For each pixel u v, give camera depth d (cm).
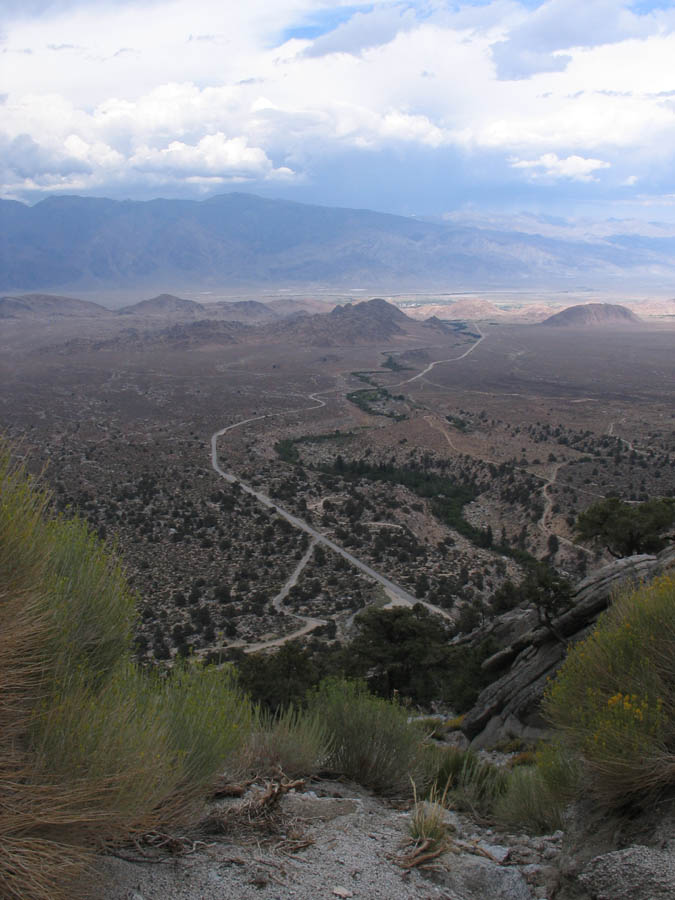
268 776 664
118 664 557
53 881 354
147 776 427
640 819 510
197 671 654
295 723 778
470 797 776
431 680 2873
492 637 3144
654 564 2067
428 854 503
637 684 562
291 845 495
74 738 405
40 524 470
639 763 512
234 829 510
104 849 423
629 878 430
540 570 2177
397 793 758
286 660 2272
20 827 360
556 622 2161
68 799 376
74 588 524
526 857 573
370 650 2923
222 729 542
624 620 627
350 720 778
